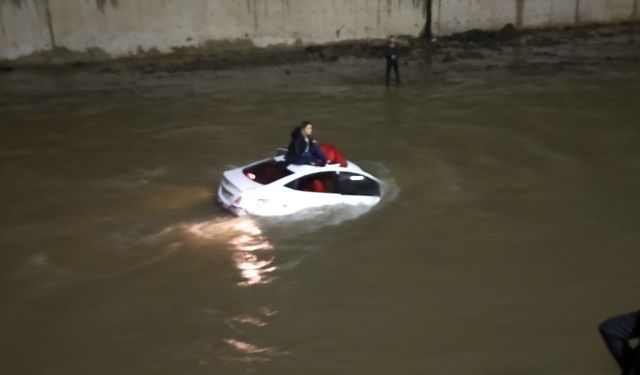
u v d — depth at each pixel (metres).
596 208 13.34
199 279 10.45
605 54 29.00
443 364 8.58
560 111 20.47
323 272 10.73
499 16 32.00
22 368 8.38
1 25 25.42
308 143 12.44
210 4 27.56
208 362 8.56
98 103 21.58
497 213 13.05
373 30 29.98
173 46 27.69
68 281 10.36
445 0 30.73
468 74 25.66
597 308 9.83
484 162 16.03
